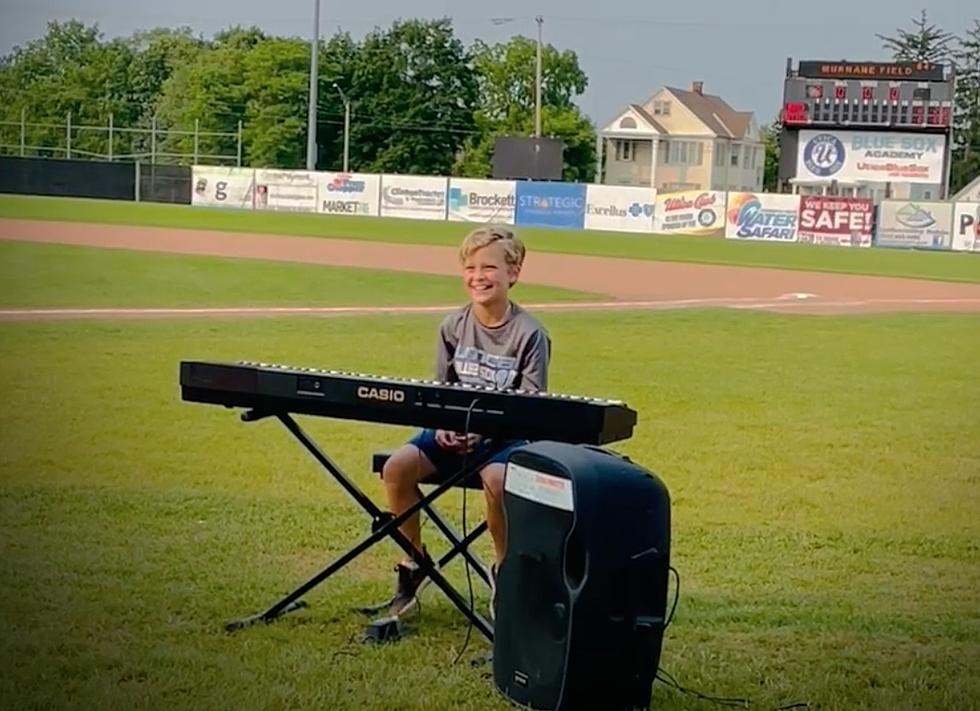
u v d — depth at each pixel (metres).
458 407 3.49
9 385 8.35
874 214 31.80
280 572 4.50
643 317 13.90
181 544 4.85
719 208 33.19
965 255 28.28
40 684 3.46
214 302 13.94
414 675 3.58
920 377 10.28
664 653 3.83
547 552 3.31
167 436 6.89
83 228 24.30
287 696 3.42
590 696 3.30
